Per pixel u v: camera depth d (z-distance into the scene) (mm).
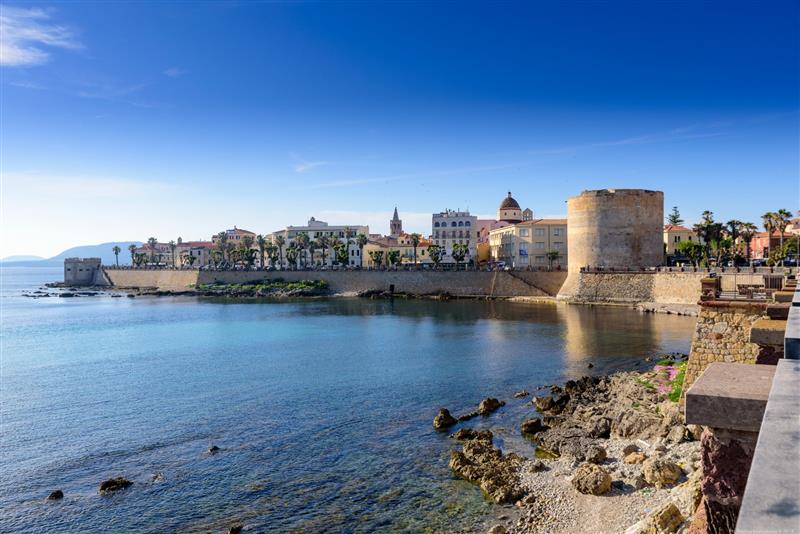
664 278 106812
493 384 51031
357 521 26031
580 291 119188
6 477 32312
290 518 26609
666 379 44438
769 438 3412
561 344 70312
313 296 151750
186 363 64938
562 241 159875
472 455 32750
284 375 57062
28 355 72250
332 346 74375
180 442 37438
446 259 185500
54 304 153250
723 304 31859
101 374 59719
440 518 25906
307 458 33844
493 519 25453
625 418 34438
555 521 24344
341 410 43656
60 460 34750
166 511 27797
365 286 153375
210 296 162750
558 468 30203
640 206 119875
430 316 105188
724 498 6746
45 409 46125
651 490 25516
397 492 28797
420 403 45156
